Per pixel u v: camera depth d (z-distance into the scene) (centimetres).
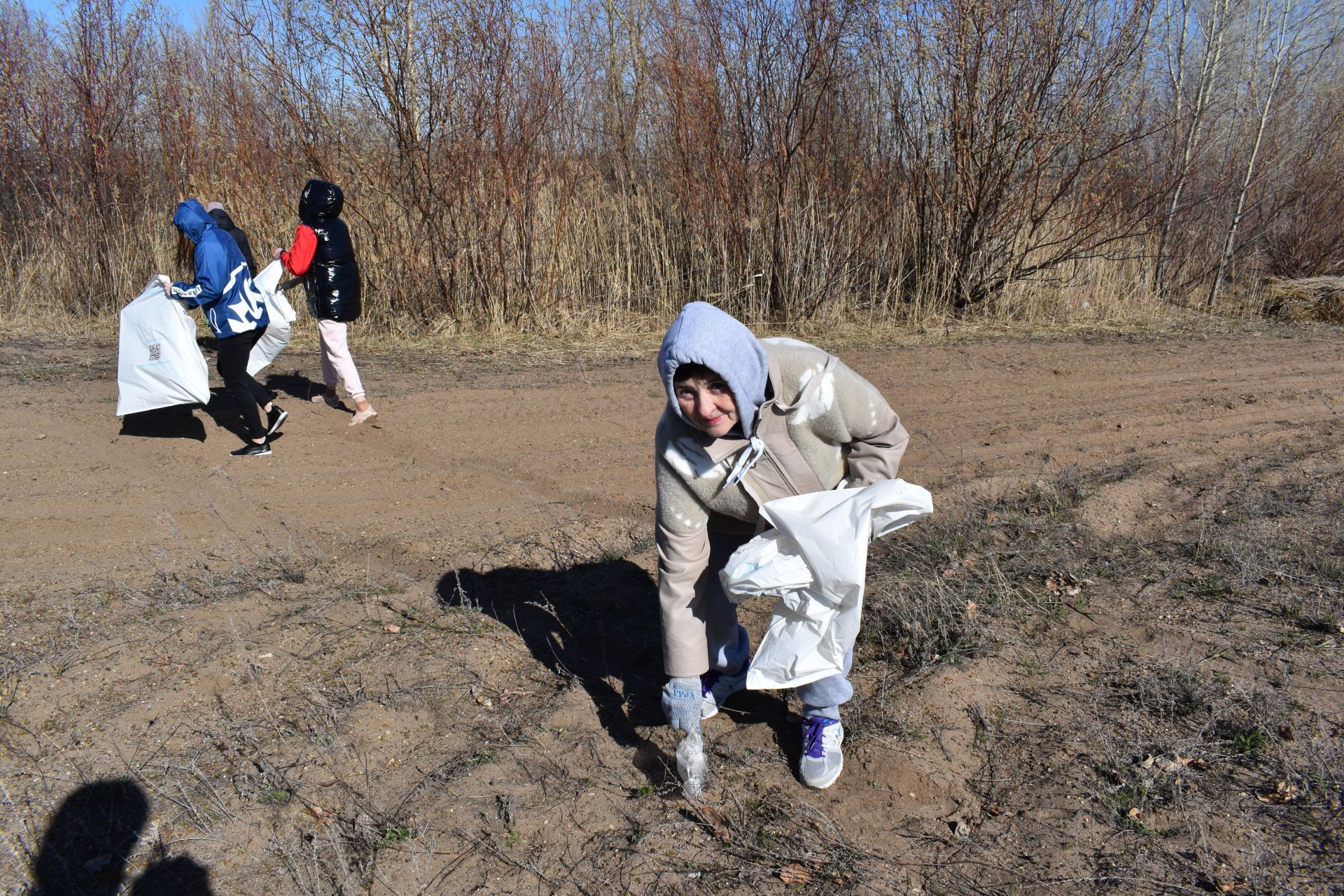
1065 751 328
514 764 319
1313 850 279
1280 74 1270
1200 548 469
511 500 548
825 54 1012
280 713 336
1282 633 393
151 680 347
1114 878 272
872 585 441
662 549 280
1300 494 547
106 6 1048
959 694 358
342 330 666
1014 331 1076
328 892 264
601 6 1191
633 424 699
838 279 1083
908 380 840
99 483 550
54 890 262
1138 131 1130
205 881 267
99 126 1049
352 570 451
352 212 980
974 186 1091
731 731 344
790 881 275
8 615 389
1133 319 1146
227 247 580
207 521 503
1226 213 1302
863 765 323
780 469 263
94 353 877
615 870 277
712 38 1034
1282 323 1172
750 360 238
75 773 301
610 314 1042
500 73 959
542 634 401
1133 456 625
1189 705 347
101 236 1053
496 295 1009
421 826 289
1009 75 1049
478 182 981
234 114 1009
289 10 941
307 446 631
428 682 359
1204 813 297
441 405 734
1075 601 426
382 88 950
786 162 1038
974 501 538
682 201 1074
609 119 1206
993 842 290
